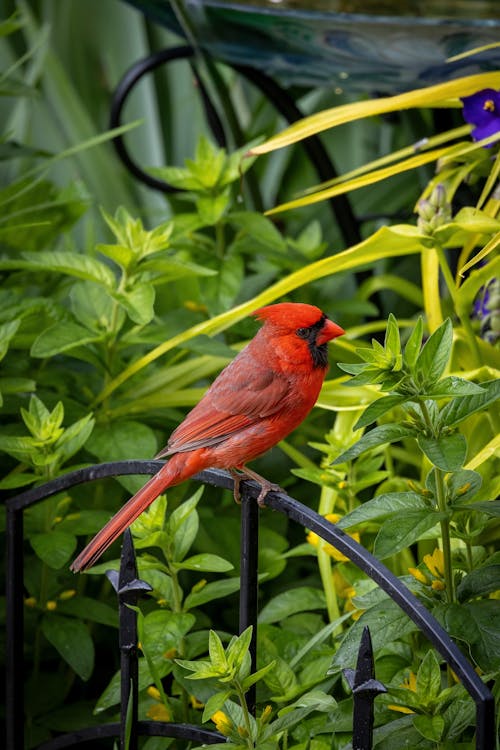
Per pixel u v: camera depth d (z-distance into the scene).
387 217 6.75
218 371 5.96
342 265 4.78
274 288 4.66
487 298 5.18
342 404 4.93
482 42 4.77
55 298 6.25
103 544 3.64
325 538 3.37
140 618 3.74
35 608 4.72
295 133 4.59
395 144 7.95
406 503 3.39
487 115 4.77
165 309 6.66
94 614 4.59
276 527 5.44
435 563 3.68
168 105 8.88
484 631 3.28
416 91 4.56
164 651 3.96
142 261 5.04
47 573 4.65
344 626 4.42
